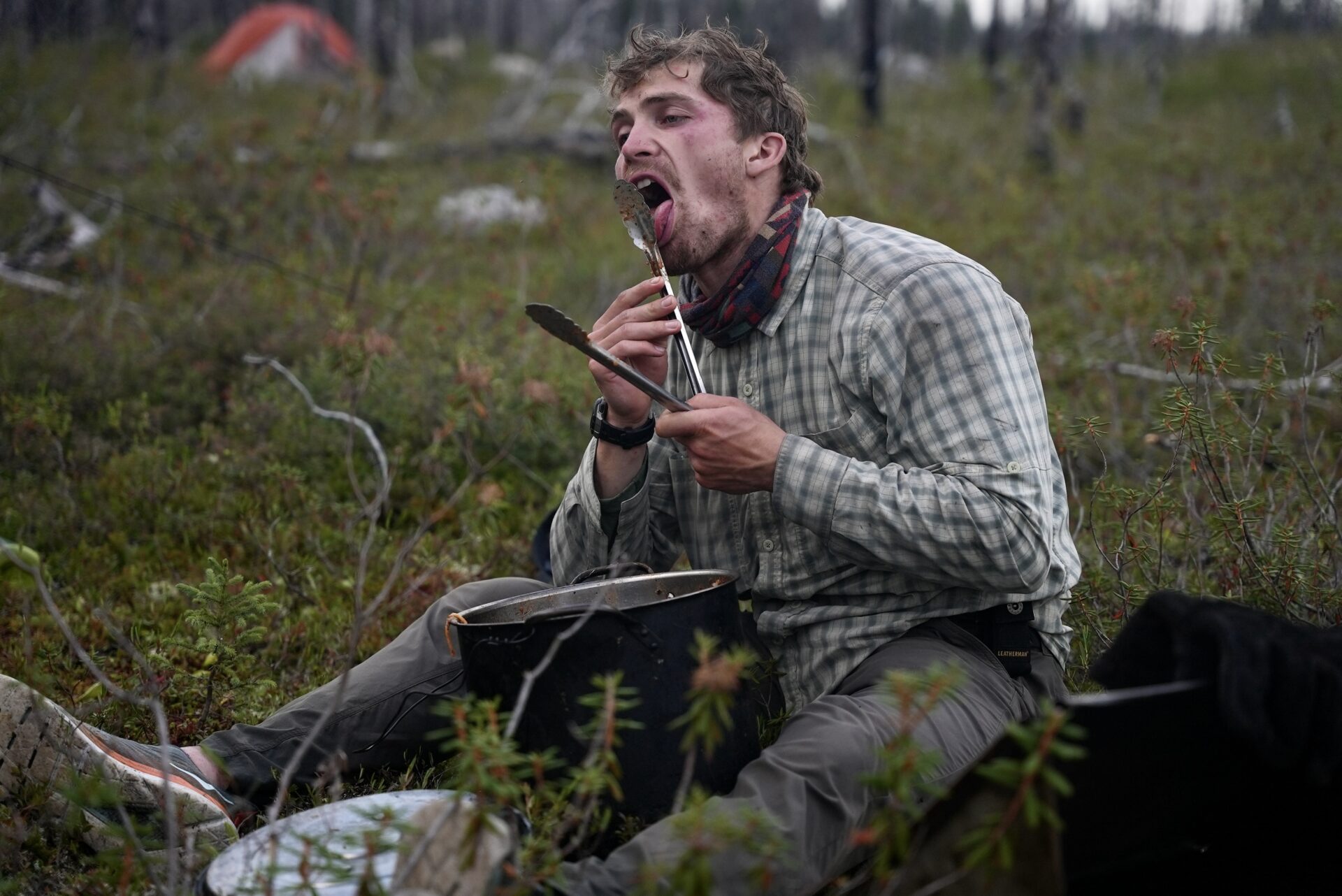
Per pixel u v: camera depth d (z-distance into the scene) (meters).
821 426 2.55
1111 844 1.93
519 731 2.24
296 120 14.77
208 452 4.91
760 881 1.71
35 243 8.05
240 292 6.61
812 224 2.62
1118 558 3.19
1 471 4.59
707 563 2.80
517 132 15.62
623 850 2.02
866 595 2.53
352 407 2.94
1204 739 1.88
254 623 3.49
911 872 1.84
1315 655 1.85
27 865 2.32
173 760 2.46
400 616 3.67
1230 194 9.73
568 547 2.84
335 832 2.04
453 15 38.66
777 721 2.58
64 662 3.30
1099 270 7.33
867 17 16.56
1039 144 13.17
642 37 2.74
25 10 20.39
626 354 2.57
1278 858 2.09
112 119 14.48
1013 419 2.37
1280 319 6.09
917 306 2.43
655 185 2.65
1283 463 3.60
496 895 1.73
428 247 8.65
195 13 36.19
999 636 2.47
